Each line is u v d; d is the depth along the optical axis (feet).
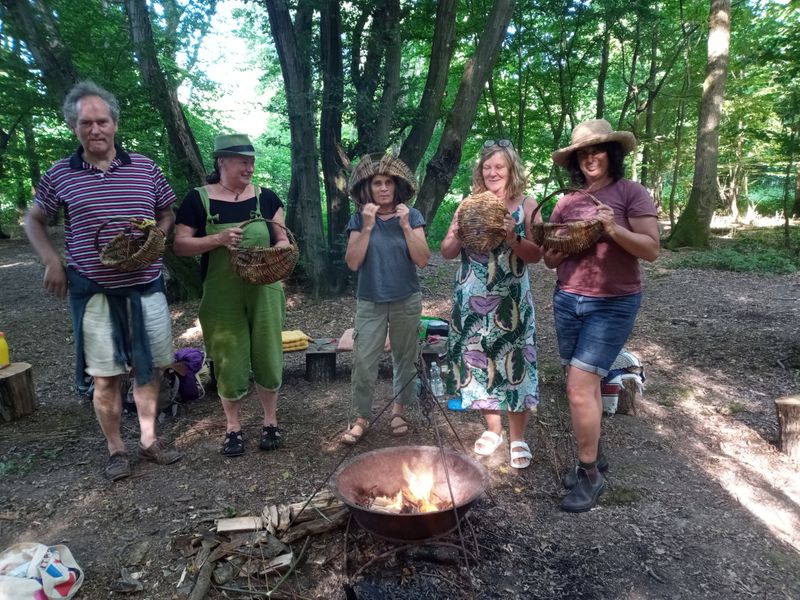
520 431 10.89
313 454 11.73
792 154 39.83
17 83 23.24
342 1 25.21
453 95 46.68
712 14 39.68
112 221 9.86
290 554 8.12
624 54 53.06
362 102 25.21
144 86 24.32
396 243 11.46
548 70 43.47
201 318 11.14
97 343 10.23
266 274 9.91
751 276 31.86
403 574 7.82
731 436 12.38
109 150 10.06
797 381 15.53
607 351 9.00
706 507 9.56
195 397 14.89
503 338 10.44
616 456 11.41
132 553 8.46
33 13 21.52
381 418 13.61
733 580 7.79
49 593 7.31
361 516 7.55
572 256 9.34
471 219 9.39
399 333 12.03
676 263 35.65
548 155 50.14
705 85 40.86
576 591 7.59
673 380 16.01
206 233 10.75
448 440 12.32
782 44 35.99
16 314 26.07
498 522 9.11
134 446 12.28
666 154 63.26
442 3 25.64
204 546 8.43
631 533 8.83
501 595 7.50
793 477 10.59
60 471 11.21
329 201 27.71
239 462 11.41
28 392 14.32
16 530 9.20
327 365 16.49
